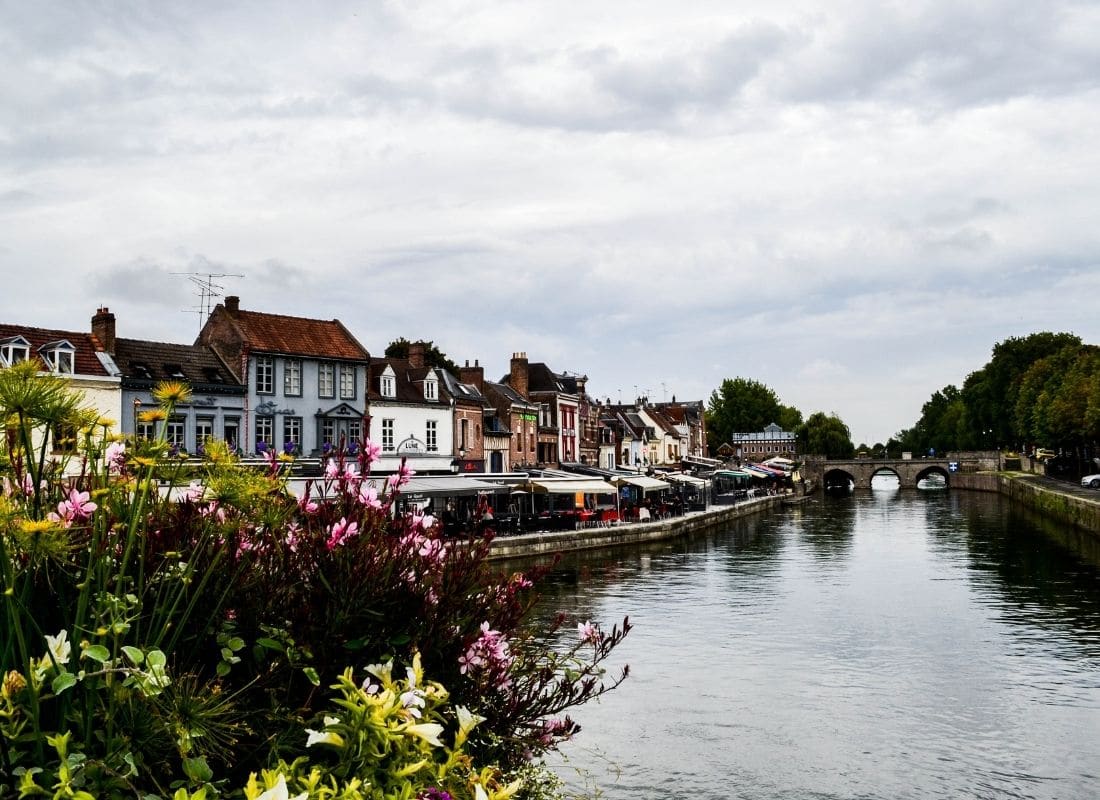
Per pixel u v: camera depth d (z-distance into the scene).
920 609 25.89
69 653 3.85
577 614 24.80
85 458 4.55
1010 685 17.61
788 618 24.42
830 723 15.29
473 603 6.07
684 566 36.28
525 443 63.75
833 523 62.22
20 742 3.76
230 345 41.41
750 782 12.72
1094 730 14.95
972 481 115.12
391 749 4.22
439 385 53.44
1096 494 58.69
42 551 3.63
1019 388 101.69
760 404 172.50
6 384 3.83
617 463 88.69
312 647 5.05
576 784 12.52
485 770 4.58
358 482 5.79
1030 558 38.41
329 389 45.16
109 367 35.31
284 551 5.24
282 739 4.56
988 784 12.73
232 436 40.50
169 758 4.23
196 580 4.97
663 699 16.61
